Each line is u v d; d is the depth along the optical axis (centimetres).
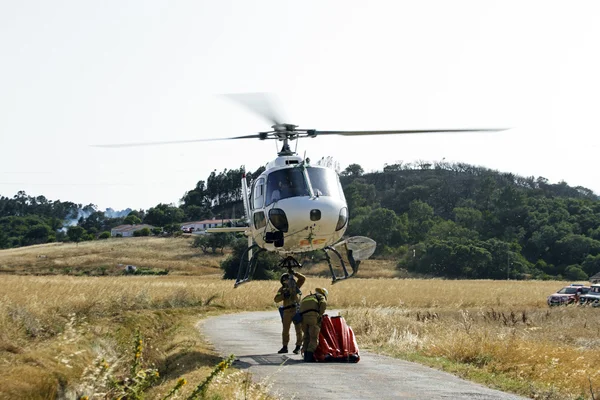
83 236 14800
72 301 2516
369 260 11769
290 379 1071
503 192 15312
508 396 963
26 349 1319
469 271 10394
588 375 1147
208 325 2434
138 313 2553
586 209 14912
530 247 12938
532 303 4588
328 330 1359
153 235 15088
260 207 1509
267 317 3100
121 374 1166
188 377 1034
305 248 1510
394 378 1103
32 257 11575
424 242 12025
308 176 1481
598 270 11181
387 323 2077
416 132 1570
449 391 988
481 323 2544
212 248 12188
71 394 1049
